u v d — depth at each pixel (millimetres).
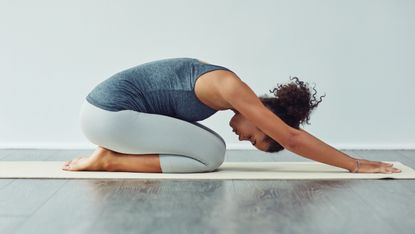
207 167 2867
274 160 3537
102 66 4066
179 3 4020
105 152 2848
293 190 2504
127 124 2721
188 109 2775
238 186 2576
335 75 4074
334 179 2723
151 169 2834
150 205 2234
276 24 4039
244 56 4062
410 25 4031
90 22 4027
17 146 4094
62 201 2297
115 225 1972
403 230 1941
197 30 4043
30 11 4012
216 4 4020
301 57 4062
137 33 4043
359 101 4098
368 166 2848
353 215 2113
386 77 4074
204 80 2689
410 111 4098
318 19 4035
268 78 4082
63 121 4105
